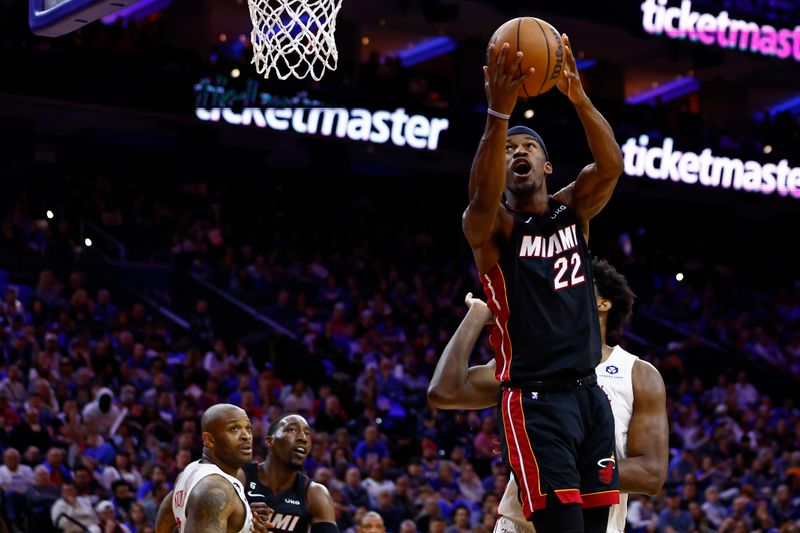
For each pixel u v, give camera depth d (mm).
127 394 16250
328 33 6262
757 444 20984
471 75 33062
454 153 27219
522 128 3969
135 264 24172
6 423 14469
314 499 6445
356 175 30516
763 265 33812
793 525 15375
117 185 27281
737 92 35844
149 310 22797
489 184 3645
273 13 6211
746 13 30156
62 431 14523
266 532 5527
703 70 35062
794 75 34562
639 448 4629
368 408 18844
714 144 29703
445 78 29797
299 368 21188
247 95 23969
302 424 6430
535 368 3770
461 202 31828
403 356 21875
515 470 3740
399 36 32906
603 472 3793
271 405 18234
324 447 15625
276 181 29391
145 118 25109
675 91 36469
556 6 28266
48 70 22078
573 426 3725
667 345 28594
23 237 23156
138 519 12609
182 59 23688
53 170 26375
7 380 15586
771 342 29031
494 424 18906
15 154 25359
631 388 4672
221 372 18891
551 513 3670
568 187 3994
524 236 3822
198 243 25656
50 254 23500
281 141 27188
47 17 7691
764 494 17578
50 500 12609
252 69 23969
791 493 17672
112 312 20844
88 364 17297
